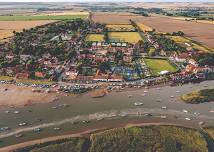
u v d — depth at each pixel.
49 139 193.62
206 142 187.00
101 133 197.12
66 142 188.25
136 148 182.25
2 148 184.25
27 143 189.50
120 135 194.62
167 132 198.50
